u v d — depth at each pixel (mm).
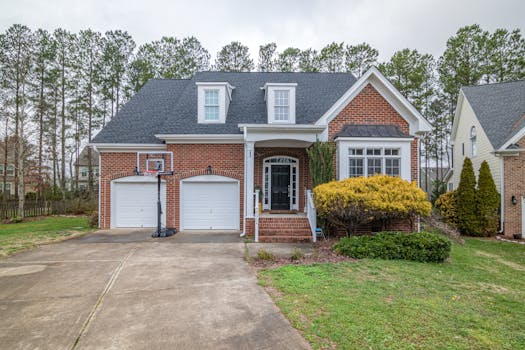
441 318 4098
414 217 10281
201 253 8203
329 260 7371
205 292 5137
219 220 12422
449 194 14773
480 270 7195
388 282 5664
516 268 7840
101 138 12781
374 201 8594
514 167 13852
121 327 3861
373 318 4027
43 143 26859
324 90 14641
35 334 3691
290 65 28469
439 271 6719
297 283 5504
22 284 5582
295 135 11383
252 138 11203
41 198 24984
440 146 30141
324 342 3414
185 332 3717
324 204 9000
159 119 14055
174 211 12250
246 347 3354
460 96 19453
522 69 22953
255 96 14336
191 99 14086
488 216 13367
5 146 23391
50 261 7305
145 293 5105
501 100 17062
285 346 3357
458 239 12023
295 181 13320
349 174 10938
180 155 12289
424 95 27516
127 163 12711
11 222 17797
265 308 4426
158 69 27469
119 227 12688
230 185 12484
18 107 24250
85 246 9148
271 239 9961
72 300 4793
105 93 26984
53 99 26219
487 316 4273
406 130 11719
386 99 11734
